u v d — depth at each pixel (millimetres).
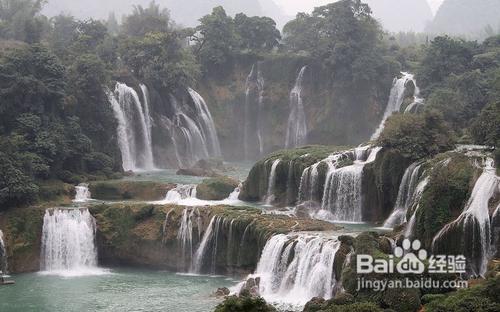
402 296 49000
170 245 71188
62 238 71625
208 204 78188
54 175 83375
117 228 72938
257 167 83625
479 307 43125
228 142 125062
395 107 117375
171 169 106500
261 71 128375
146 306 57219
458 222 56531
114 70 108750
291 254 60312
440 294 48938
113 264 73125
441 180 59594
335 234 62125
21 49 90000
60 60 98500
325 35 128500
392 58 124250
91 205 74625
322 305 50312
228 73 129375
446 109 90062
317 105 123812
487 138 69125
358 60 118500
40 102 86688
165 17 139500
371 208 74688
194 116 116625
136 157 105250
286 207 79000
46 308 57250
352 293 52031
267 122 126312
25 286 64062
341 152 81250
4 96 84750
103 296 60344
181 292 61375
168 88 113438
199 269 69625
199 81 125438
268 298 58594
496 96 90438
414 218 59750
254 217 67438
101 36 123938
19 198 73188
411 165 70250
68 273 69562
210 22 127188
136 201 81000
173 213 72062
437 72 106312
